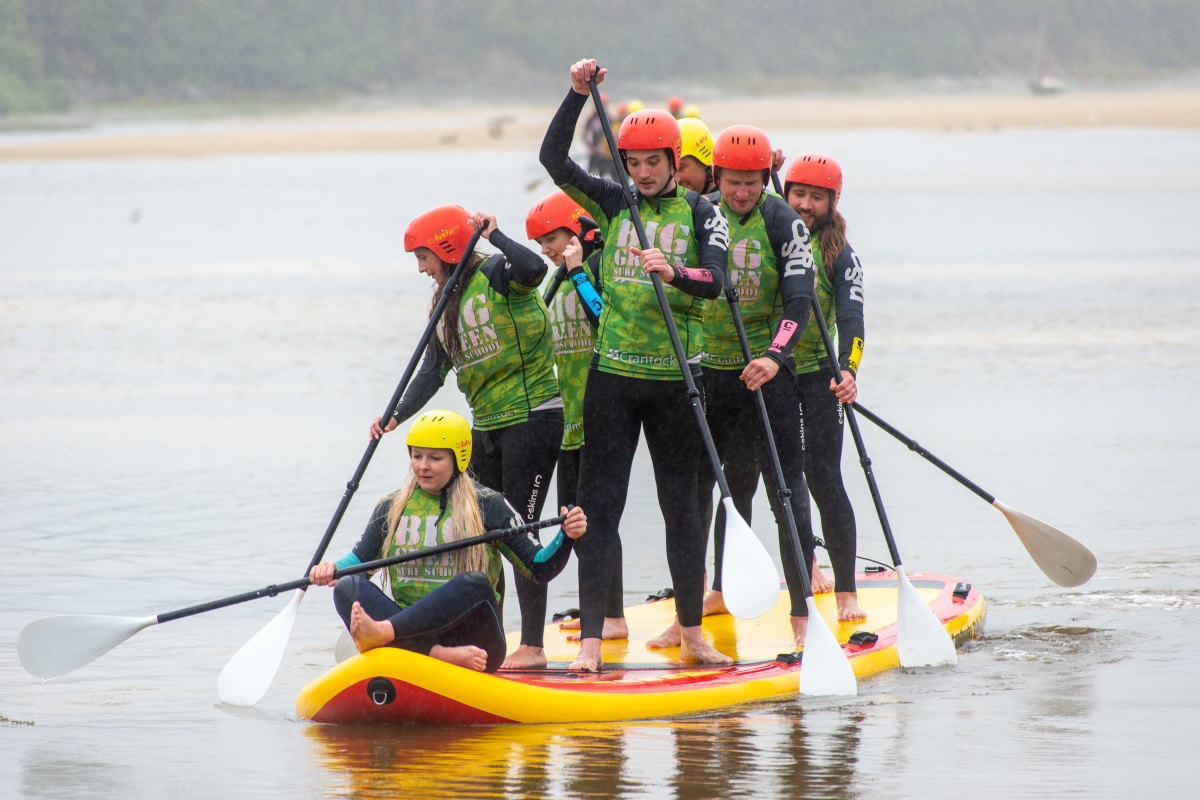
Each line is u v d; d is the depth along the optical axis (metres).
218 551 28.05
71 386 49.91
